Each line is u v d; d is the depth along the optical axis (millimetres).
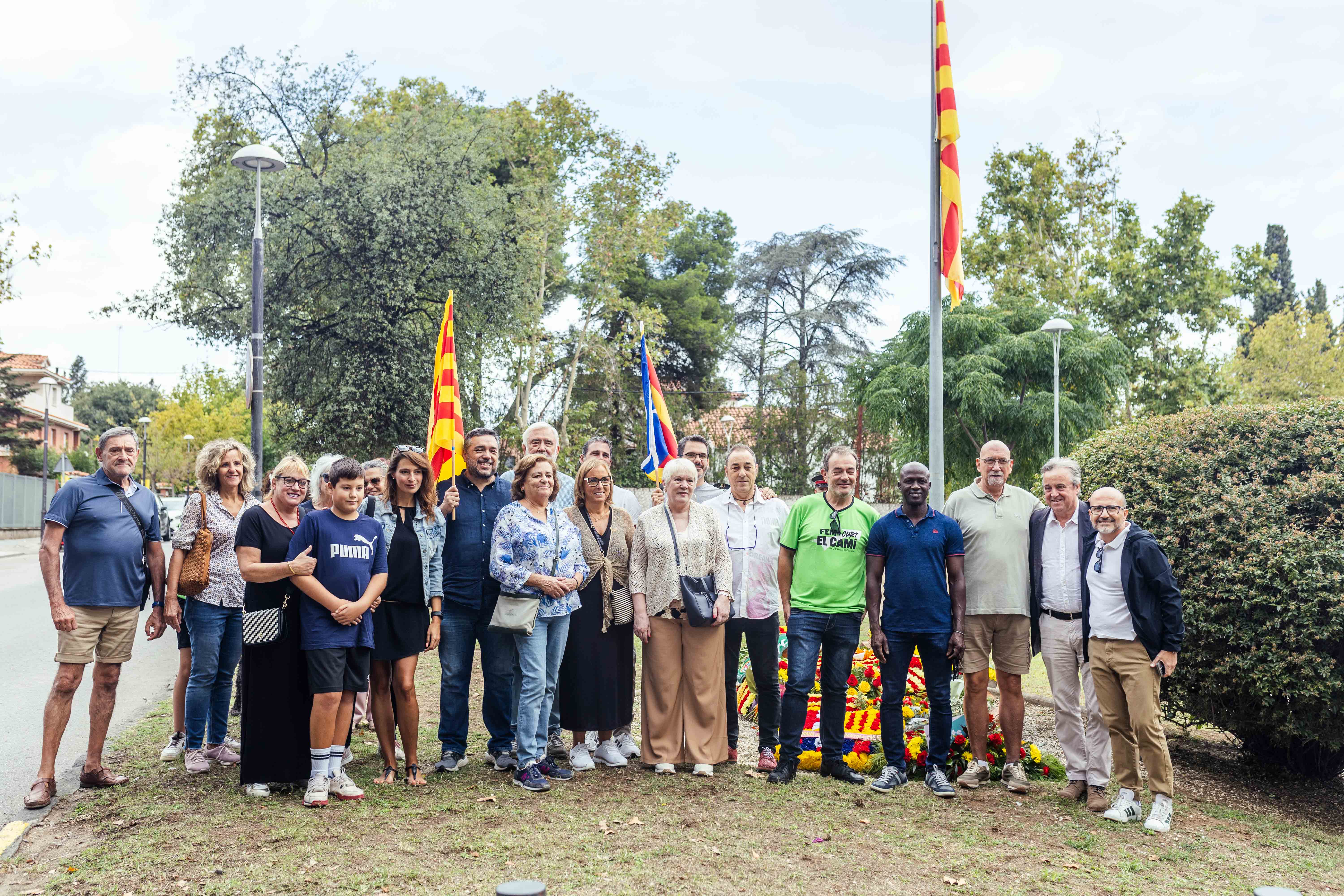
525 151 33312
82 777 5520
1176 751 7438
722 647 6258
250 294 20438
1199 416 7023
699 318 45500
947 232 7734
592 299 34562
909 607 6000
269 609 5281
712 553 6266
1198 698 6512
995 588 6059
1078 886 4379
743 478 6559
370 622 5414
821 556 6203
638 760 6496
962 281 7703
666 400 42406
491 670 6051
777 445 38125
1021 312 30578
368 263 20609
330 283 20859
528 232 24688
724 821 5113
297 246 20375
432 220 20953
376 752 6438
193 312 21375
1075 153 36250
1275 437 6531
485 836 4707
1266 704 6031
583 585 5906
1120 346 28875
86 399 90375
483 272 21625
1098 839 5129
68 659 5320
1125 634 5535
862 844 4848
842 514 6270
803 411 38188
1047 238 36531
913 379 28391
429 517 5863
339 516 5367
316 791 5145
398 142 22500
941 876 4445
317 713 5168
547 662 5809
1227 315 35312
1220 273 35281
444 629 5984
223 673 6113
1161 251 34875
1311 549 5895
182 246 21234
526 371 33031
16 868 4312
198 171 24547
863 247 44750
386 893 3980
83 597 5379
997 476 6172
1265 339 41375
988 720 6566
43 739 5629
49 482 43406
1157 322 35219
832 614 6168
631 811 5227
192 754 5836
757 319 45906
